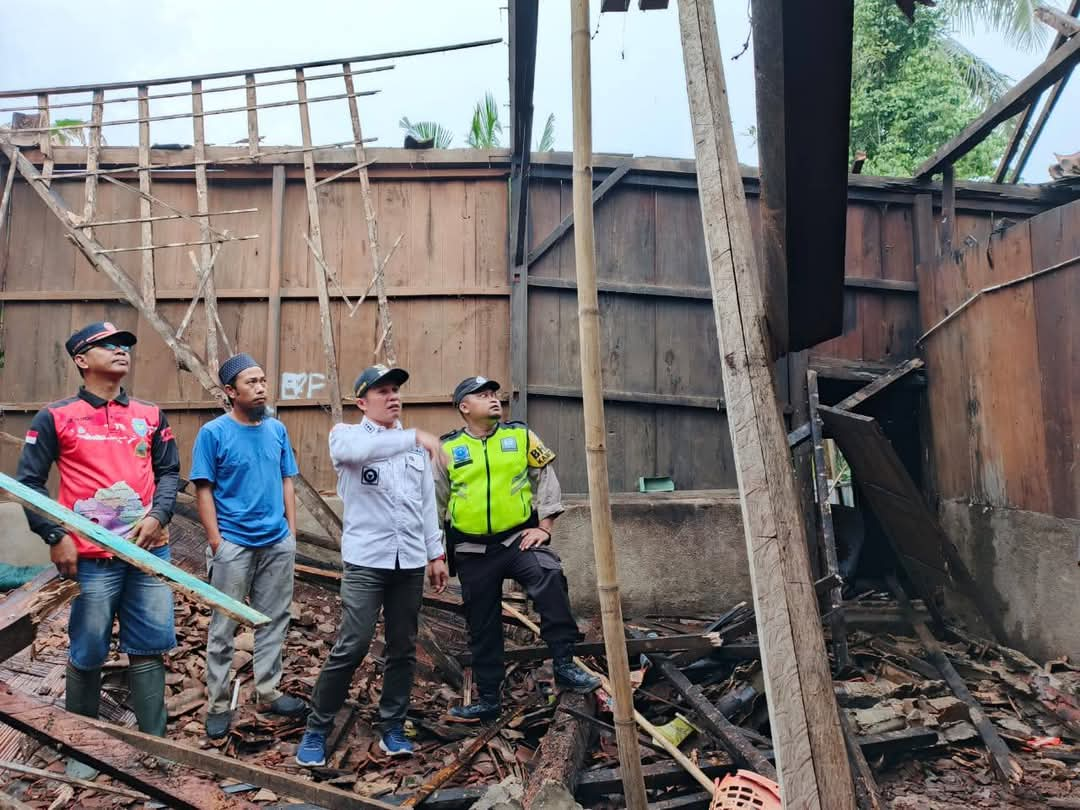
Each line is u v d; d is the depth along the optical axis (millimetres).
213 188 6113
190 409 5926
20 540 5637
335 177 5820
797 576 1659
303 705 3816
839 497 9539
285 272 6086
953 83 11641
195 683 3961
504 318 6172
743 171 6250
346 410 6008
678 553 5918
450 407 6090
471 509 4035
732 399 1753
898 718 3811
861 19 11836
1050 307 4750
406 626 3535
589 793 3314
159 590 3154
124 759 2191
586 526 5902
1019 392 5074
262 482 3785
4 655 2395
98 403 3107
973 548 5656
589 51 2002
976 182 6395
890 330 6477
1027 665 4723
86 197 5594
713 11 1878
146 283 5504
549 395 6105
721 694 4301
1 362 5914
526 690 4398
